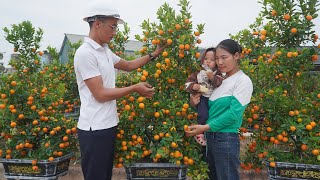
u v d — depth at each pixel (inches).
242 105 112.6
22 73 177.6
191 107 136.7
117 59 132.6
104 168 117.3
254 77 158.9
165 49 138.3
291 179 131.2
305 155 137.0
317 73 159.8
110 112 116.0
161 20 138.3
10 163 148.9
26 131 154.6
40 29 186.1
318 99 137.3
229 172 117.5
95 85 109.2
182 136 131.1
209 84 124.6
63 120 165.3
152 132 135.9
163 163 130.8
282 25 138.6
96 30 112.0
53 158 145.9
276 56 142.3
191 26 135.7
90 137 113.1
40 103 164.1
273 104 136.2
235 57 116.9
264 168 198.7
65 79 248.5
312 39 136.9
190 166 133.6
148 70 139.9
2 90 154.6
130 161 131.8
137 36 145.4
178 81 141.5
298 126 130.1
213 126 114.6
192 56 135.8
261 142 143.2
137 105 132.6
